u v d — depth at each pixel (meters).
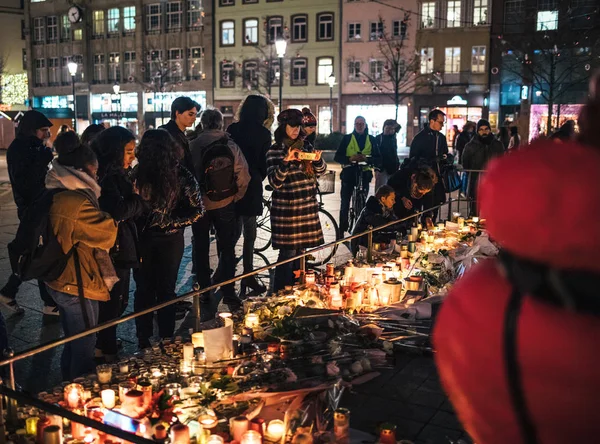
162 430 2.95
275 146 5.79
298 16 43.50
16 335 5.51
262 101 6.60
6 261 8.33
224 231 6.09
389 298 5.24
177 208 4.92
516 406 1.26
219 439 2.89
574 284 1.18
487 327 1.29
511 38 38.22
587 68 33.41
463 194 14.27
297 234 5.85
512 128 17.08
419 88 40.03
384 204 7.11
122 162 4.27
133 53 49.50
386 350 4.12
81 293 3.80
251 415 3.21
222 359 3.91
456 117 40.72
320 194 8.77
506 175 1.23
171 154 4.75
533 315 1.23
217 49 46.19
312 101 43.91
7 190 17.84
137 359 4.12
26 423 3.17
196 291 3.72
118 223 4.30
